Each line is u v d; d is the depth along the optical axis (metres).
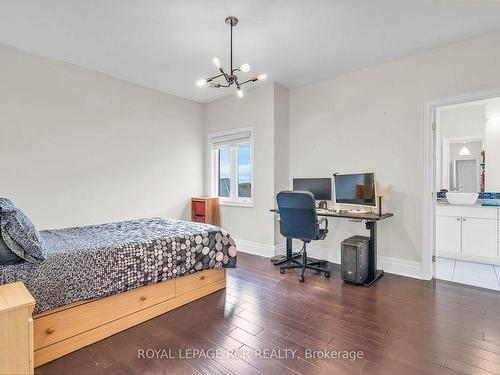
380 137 3.41
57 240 2.26
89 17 2.43
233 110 4.53
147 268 2.19
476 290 2.81
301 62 3.36
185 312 2.36
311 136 4.04
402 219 3.26
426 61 3.07
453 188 4.49
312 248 4.02
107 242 2.19
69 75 3.35
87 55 3.16
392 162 3.32
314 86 4.00
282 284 2.99
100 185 3.64
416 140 3.15
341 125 3.74
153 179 4.25
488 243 3.70
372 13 2.38
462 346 1.85
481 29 2.64
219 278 2.84
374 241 3.09
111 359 1.74
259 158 4.17
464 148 4.41
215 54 3.14
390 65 3.32
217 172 4.99
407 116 3.21
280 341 1.92
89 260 1.89
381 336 1.97
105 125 3.69
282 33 2.71
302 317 2.26
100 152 3.64
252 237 4.30
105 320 1.98
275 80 3.93
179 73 3.67
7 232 1.65
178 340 1.95
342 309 2.39
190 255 2.50
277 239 4.11
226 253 2.80
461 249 3.89
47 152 3.19
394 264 3.32
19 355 1.32
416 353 1.77
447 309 2.38
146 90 4.14
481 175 4.28
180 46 2.96
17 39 2.79
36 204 3.11
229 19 2.46
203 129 5.00
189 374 1.60
